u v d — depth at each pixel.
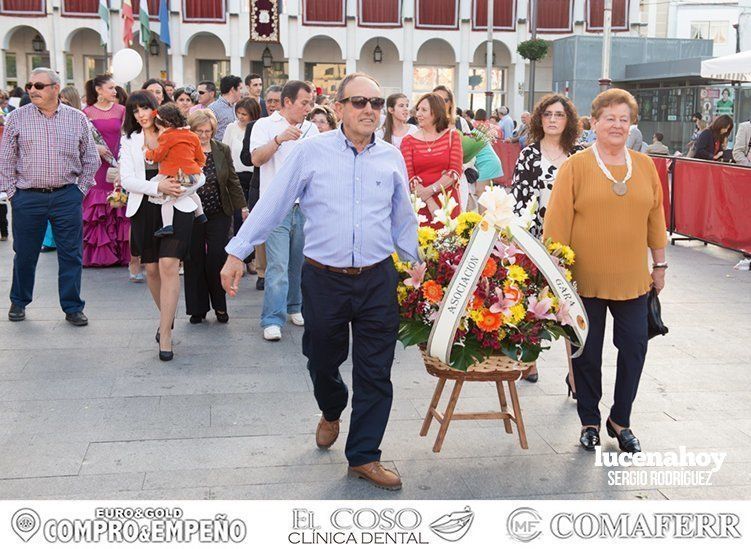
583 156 4.51
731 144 20.78
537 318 4.23
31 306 7.74
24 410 5.09
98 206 9.68
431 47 31.47
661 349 6.62
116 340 6.68
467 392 5.55
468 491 4.10
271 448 4.57
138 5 27.97
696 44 27.83
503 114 25.16
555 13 30.73
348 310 4.09
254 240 4.12
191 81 30.19
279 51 30.66
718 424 5.03
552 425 4.98
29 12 27.97
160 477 4.19
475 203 7.90
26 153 6.90
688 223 11.83
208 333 6.98
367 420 4.14
